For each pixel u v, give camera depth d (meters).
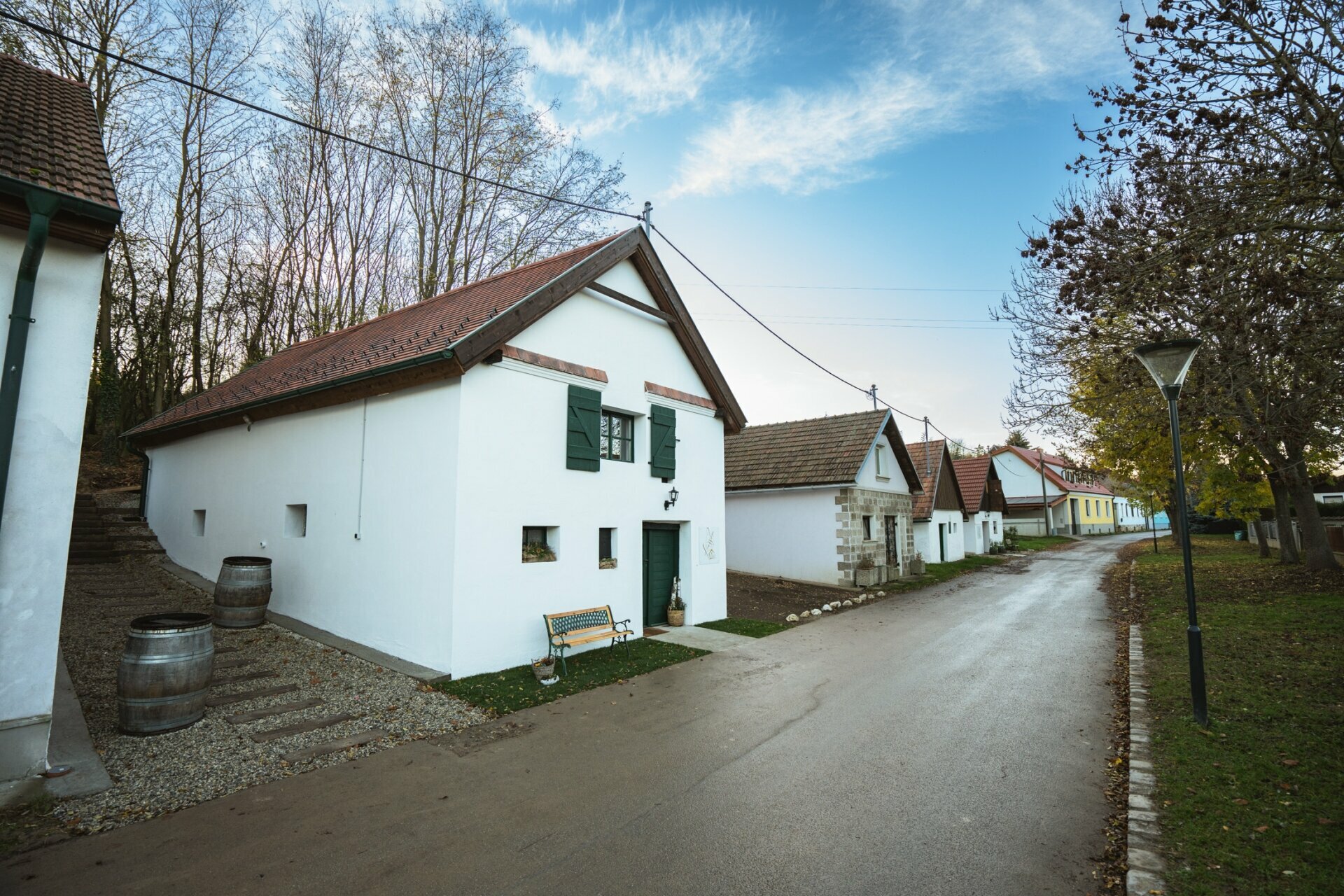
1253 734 5.68
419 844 4.21
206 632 6.39
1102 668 8.78
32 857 3.98
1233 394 8.91
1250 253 7.34
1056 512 52.72
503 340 8.56
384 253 23.38
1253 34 6.67
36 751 5.01
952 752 5.83
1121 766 5.46
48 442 5.16
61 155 5.90
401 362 8.41
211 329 26.22
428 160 21.48
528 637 8.93
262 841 4.22
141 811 4.62
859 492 19.50
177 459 15.04
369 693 7.28
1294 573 14.19
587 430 10.12
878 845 4.20
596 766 5.52
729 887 3.72
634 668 8.92
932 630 11.88
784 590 17.66
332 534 9.91
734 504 21.09
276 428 11.50
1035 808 4.71
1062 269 8.66
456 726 6.50
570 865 3.95
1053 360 13.32
